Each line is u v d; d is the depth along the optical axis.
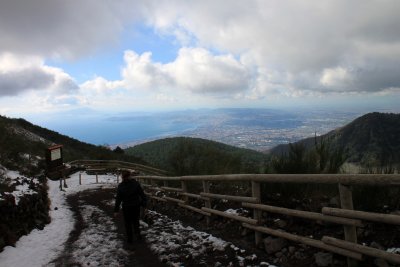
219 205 9.12
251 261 5.84
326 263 4.93
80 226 10.90
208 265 6.06
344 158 6.72
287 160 7.67
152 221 9.91
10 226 8.91
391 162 6.01
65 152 40.53
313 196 6.57
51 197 18.16
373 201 5.46
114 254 7.39
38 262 7.39
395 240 4.80
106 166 32.31
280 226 6.31
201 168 13.00
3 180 12.52
